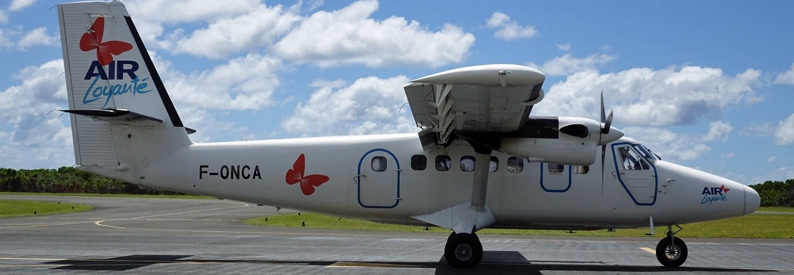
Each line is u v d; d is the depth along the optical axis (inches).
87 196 2427.4
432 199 500.7
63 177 2950.3
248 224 1063.0
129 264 478.0
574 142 468.1
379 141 515.5
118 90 516.4
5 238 709.9
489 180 502.3
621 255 593.9
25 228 892.6
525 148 470.9
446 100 410.9
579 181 500.7
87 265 469.4
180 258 523.8
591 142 469.1
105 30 518.6
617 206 502.6
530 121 471.8
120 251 578.9
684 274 458.6
